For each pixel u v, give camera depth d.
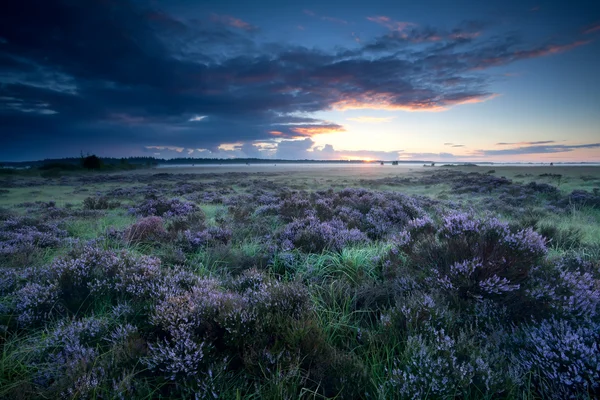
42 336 2.85
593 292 2.80
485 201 14.57
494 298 3.04
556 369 2.05
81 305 3.44
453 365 2.11
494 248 3.44
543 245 3.42
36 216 11.04
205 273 4.81
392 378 2.11
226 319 2.64
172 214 10.54
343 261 4.95
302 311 2.99
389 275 4.15
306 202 9.83
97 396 2.03
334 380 2.22
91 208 13.62
